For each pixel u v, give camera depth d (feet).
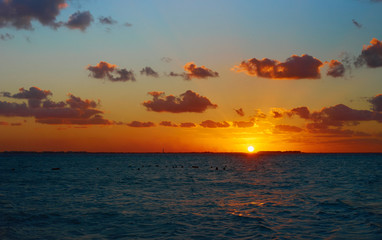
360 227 67.51
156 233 64.34
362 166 393.09
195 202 102.22
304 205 94.89
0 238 61.93
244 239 59.67
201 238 60.54
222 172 274.36
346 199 106.52
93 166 398.01
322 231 64.64
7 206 95.50
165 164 474.08
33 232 66.33
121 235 63.31
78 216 80.79
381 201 101.91
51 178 207.31
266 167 365.40
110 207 93.50
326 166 391.86
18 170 299.58
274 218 76.84
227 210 87.71
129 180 193.47
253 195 118.93
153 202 102.68
